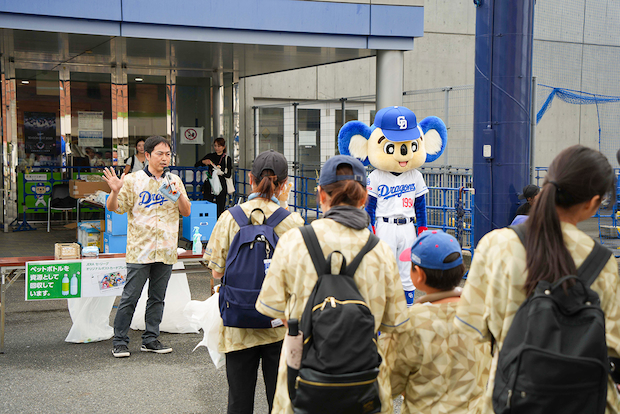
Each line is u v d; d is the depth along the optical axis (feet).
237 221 9.46
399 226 18.65
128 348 15.85
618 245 28.43
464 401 7.22
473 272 6.18
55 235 35.58
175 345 16.48
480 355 7.36
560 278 5.53
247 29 27.17
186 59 34.71
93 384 13.50
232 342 9.34
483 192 21.67
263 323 9.10
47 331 17.74
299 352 6.56
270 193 9.57
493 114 21.25
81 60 36.19
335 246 6.92
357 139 19.30
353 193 7.27
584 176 5.71
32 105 38.27
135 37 26.04
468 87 28.96
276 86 45.96
